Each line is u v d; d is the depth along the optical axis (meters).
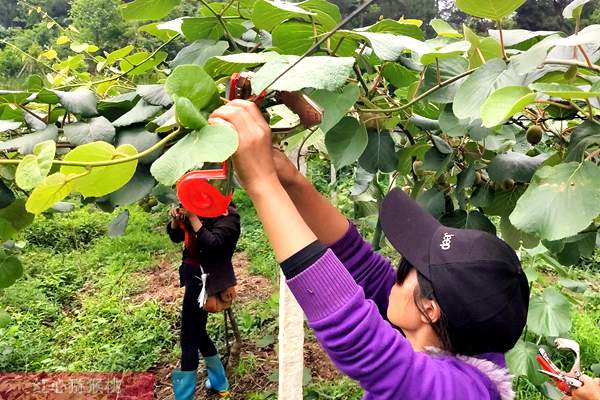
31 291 5.71
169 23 1.22
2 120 1.09
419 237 1.04
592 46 1.05
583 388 1.49
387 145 1.29
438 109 1.49
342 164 1.12
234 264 6.52
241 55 0.89
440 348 0.98
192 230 3.45
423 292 0.98
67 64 1.94
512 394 0.96
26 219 1.20
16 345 4.59
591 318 4.68
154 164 0.72
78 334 4.94
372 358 0.85
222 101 0.86
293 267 0.86
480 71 0.91
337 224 1.27
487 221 1.42
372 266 1.30
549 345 3.33
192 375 3.71
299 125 0.97
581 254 1.59
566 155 1.04
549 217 0.83
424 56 1.00
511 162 1.29
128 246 7.25
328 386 3.89
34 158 0.71
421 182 1.61
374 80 1.28
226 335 4.20
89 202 1.07
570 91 0.77
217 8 1.22
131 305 5.43
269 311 5.03
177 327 5.11
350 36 1.04
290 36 1.07
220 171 0.83
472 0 0.87
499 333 0.95
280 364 2.46
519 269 1.02
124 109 1.15
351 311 0.85
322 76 0.78
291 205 0.86
